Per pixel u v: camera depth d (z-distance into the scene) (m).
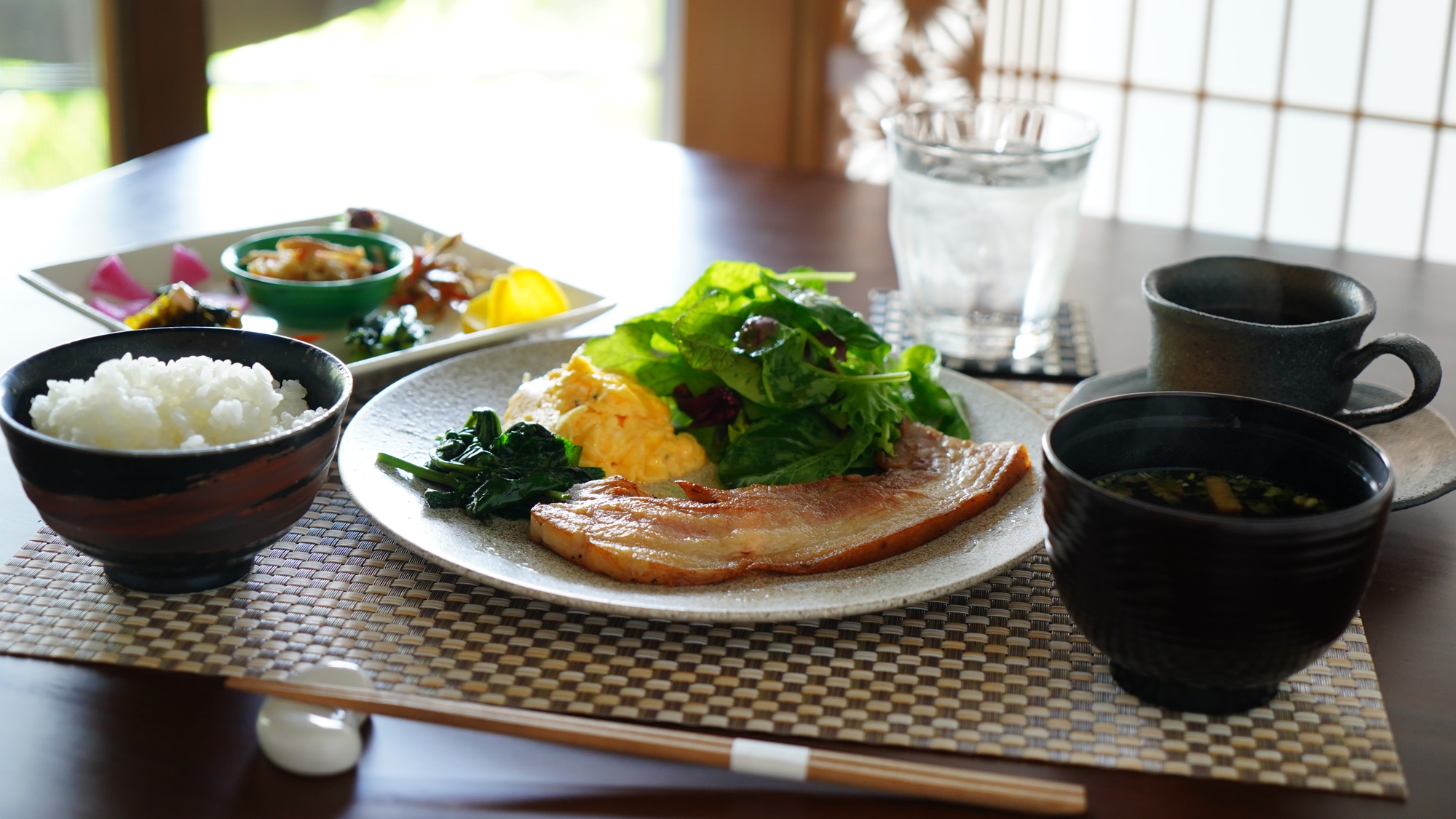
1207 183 2.24
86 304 1.02
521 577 0.79
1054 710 0.76
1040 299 1.06
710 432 0.95
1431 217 2.07
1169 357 0.90
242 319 1.05
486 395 0.96
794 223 1.32
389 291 1.09
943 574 0.80
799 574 0.82
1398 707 0.77
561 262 1.19
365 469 0.86
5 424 0.77
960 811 0.72
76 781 0.72
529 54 2.72
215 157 1.50
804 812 0.72
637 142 1.62
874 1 2.34
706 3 2.42
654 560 0.80
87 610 0.80
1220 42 2.12
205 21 2.13
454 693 0.76
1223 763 0.74
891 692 0.77
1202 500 0.78
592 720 0.75
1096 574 0.74
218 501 0.78
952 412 0.94
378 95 2.63
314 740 0.72
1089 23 2.21
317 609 0.80
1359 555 0.72
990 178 1.02
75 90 2.16
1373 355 0.87
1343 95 2.06
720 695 0.77
